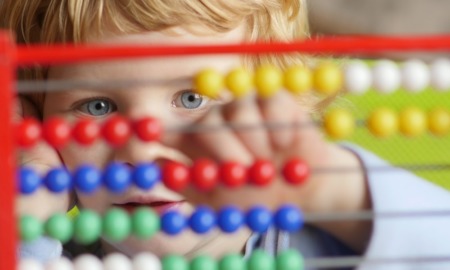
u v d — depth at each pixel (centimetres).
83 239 110
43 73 144
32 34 146
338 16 311
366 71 110
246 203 124
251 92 115
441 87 111
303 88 108
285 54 148
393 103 190
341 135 112
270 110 112
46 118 142
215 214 113
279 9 148
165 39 131
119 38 132
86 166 111
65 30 136
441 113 113
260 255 111
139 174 110
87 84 111
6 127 94
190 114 131
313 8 307
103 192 135
